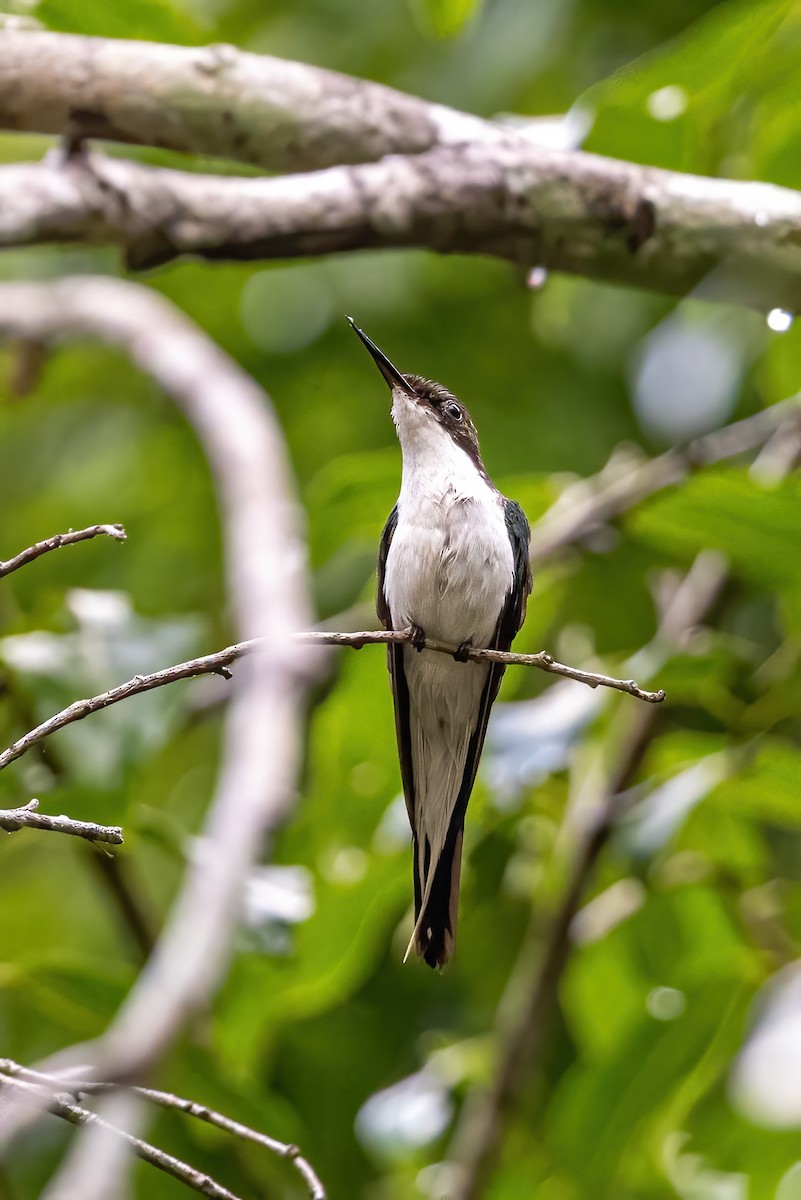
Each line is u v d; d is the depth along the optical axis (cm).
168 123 723
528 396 1282
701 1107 991
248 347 1346
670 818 928
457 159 759
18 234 690
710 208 796
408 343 1293
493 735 986
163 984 720
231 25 1255
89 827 467
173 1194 903
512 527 891
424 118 765
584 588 1157
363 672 931
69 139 707
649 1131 934
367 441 1309
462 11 888
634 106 875
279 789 852
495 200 762
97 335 1222
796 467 1014
